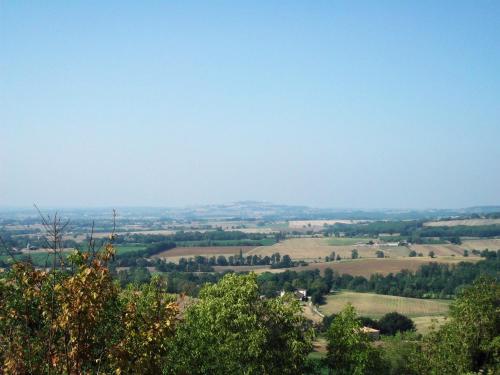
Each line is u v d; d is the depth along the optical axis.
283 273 166.00
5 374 15.57
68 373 15.10
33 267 16.97
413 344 57.31
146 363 16.52
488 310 44.56
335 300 139.62
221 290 38.00
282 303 37.69
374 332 93.12
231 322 34.75
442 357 44.44
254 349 33.25
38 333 17.22
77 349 15.51
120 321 18.11
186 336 34.31
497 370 41.69
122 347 16.33
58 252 15.61
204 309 35.53
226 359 33.94
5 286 19.44
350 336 39.00
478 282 48.12
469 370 43.41
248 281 37.50
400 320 106.25
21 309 18.17
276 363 35.88
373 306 133.25
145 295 27.33
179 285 113.44
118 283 21.73
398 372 56.22
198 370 34.22
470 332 44.41
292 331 36.44
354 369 38.59
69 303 15.39
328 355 40.09
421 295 146.00
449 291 146.12
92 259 16.11
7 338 16.62
